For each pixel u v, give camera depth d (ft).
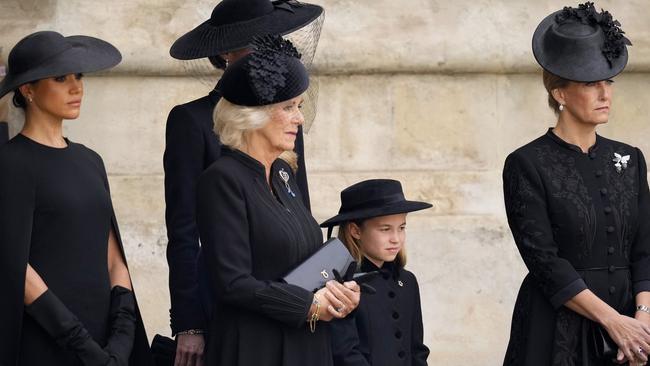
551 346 60.95
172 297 57.62
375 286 60.59
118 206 82.23
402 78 84.23
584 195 61.00
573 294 59.72
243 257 50.75
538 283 60.95
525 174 61.46
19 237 52.60
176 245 57.67
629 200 61.87
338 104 83.56
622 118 85.71
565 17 62.49
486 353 83.76
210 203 51.08
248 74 51.62
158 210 82.48
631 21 85.51
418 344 62.18
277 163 54.29
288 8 59.52
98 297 54.60
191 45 58.95
